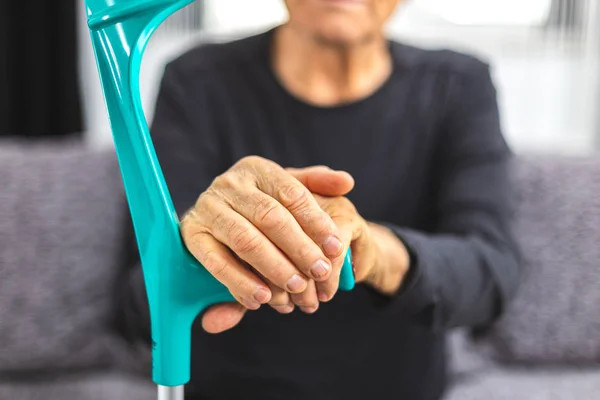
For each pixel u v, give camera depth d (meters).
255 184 0.37
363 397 0.75
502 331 1.07
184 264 0.33
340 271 0.37
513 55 1.58
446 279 0.55
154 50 1.52
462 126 0.74
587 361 1.08
